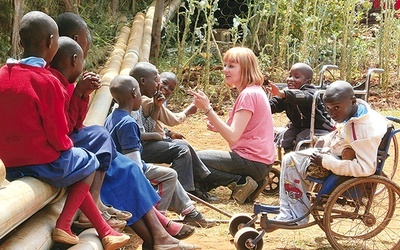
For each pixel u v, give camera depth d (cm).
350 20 1223
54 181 381
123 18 1266
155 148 607
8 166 376
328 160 485
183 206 551
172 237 460
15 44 751
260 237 482
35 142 371
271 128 653
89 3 1174
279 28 1313
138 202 456
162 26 1219
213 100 1135
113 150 442
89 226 430
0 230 304
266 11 1210
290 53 1291
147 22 1230
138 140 511
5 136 370
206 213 609
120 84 519
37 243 362
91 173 399
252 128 641
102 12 1170
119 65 850
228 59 646
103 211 438
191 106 652
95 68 898
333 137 520
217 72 1228
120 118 510
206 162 638
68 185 390
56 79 375
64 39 413
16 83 367
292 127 688
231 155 641
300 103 651
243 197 645
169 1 1459
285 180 504
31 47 383
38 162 375
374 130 480
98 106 618
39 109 368
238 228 512
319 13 1230
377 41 1240
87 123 554
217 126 619
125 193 456
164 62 1191
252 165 639
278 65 1202
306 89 671
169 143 611
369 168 483
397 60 1246
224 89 1110
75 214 414
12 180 380
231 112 651
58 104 372
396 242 534
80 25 466
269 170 650
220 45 1358
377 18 1246
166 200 537
